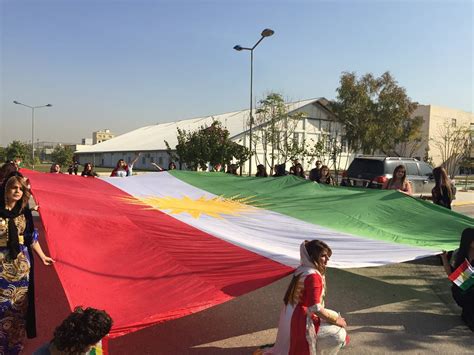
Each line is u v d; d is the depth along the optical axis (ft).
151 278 12.29
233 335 15.20
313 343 10.98
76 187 24.31
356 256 15.94
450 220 22.80
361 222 22.27
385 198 25.48
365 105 135.85
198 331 15.47
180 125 190.08
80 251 13.28
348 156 140.67
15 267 11.29
